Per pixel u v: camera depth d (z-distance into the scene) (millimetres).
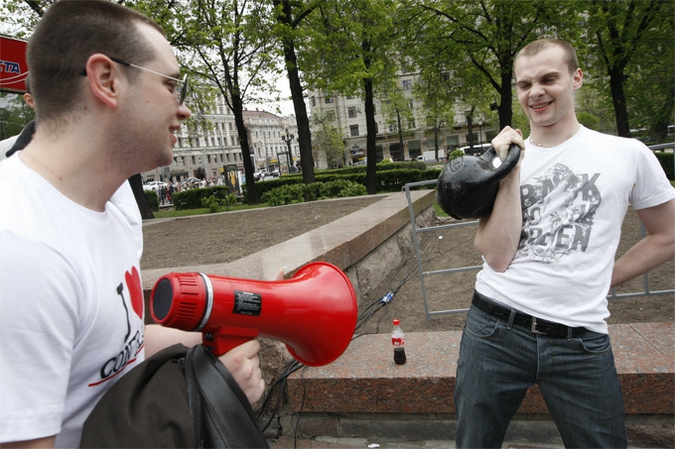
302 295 1166
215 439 931
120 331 1036
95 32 974
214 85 19812
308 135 15969
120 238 1145
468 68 19031
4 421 773
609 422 1523
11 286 784
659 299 3902
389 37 17625
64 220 932
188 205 21766
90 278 937
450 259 6199
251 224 8711
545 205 1631
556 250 1570
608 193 1553
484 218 1715
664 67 16375
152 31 1085
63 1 983
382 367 2666
